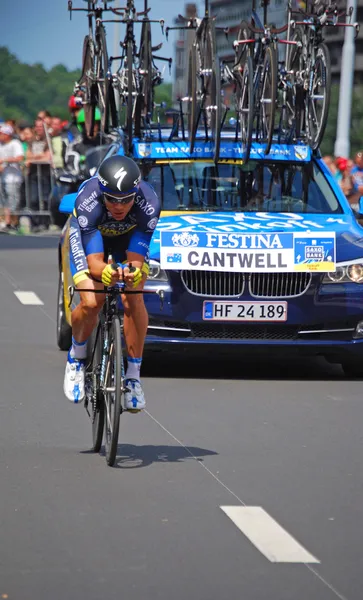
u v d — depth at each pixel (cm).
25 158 6116
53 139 5947
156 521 1288
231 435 1745
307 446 1678
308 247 2181
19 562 1141
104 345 1572
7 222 6159
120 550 1185
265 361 2477
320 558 1170
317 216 2370
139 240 1570
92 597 1048
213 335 2172
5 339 2670
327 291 2177
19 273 4072
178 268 2155
